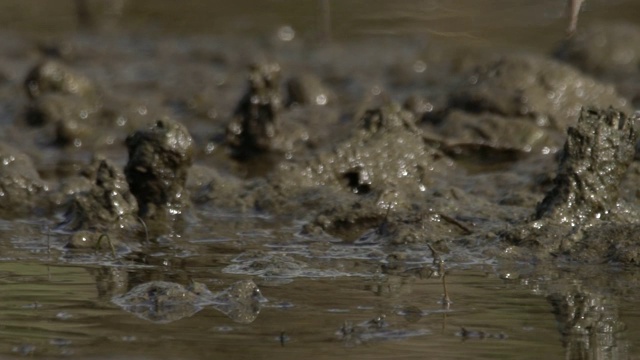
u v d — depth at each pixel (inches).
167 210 993.5
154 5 2277.3
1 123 1392.7
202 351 644.7
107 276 815.7
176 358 630.5
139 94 1556.3
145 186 986.1
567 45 1768.0
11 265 848.3
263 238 938.1
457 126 1284.4
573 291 774.5
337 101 1499.8
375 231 938.1
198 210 1022.4
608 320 711.7
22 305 738.8
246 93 1280.8
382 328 690.2
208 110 1464.1
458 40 1978.3
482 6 2183.8
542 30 2017.7
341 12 2167.8
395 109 1114.7
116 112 1403.8
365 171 1072.2
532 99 1342.3
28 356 632.4
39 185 1063.0
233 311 725.9
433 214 935.0
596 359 639.1
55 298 756.6
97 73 1729.8
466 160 1234.6
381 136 1095.0
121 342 660.1
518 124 1278.3
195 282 778.2
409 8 2176.4
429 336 677.3
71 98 1412.4
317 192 1038.4
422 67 1770.4
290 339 668.7
